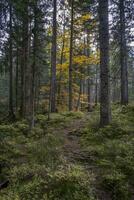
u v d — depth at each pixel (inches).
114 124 650.8
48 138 620.4
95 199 364.8
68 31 1344.7
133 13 1024.9
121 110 864.3
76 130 688.4
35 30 789.2
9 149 546.0
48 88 1596.9
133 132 609.6
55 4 1029.8
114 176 407.5
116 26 1057.5
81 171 415.2
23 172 422.0
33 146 563.2
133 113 805.9
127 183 403.2
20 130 744.3
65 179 378.6
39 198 355.9
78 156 501.0
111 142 538.0
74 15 1179.3
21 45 1014.4
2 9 893.8
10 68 1030.4
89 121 762.2
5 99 1565.0
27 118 906.1
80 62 1343.5
